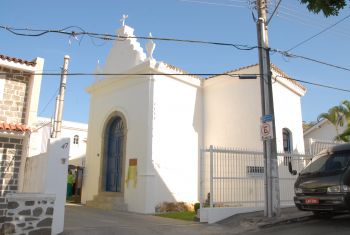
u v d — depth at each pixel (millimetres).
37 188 10039
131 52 18531
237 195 12875
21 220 9023
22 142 11281
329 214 11758
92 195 18812
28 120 11617
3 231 8812
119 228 10750
